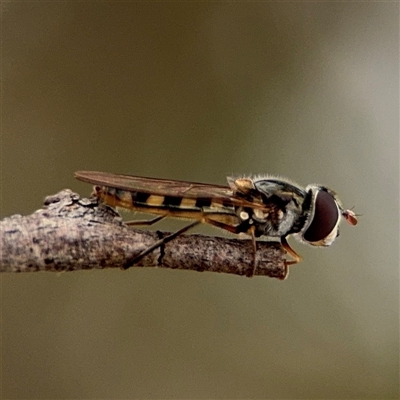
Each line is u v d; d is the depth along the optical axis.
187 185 0.08
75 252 0.08
